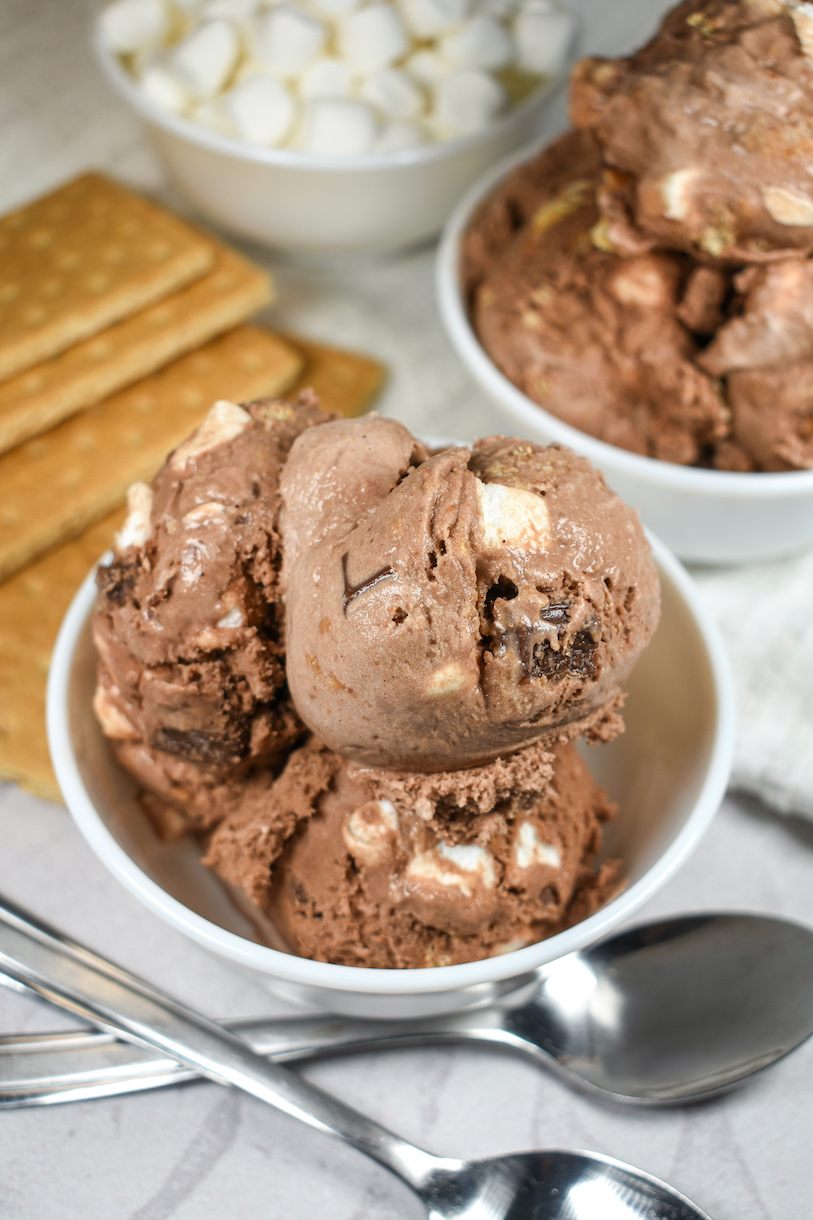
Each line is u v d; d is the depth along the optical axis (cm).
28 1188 31
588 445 35
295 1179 31
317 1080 32
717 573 38
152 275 40
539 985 32
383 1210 31
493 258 39
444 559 29
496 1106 32
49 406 39
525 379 37
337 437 31
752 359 35
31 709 35
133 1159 31
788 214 34
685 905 34
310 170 40
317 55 41
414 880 31
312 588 30
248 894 32
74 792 31
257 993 33
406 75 41
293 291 43
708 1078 31
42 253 41
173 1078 32
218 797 32
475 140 40
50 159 46
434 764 30
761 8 35
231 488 31
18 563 37
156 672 31
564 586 29
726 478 35
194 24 43
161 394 40
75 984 32
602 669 30
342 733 30
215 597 31
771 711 35
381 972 30
